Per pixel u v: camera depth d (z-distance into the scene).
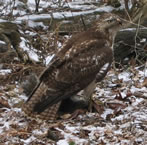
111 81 15.10
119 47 16.45
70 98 13.34
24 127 11.99
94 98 13.80
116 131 11.98
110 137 11.64
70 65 12.40
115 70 15.96
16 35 16.28
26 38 17.16
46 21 18.91
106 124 12.34
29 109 12.00
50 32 18.06
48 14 19.31
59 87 12.19
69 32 17.83
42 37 17.50
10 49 15.95
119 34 16.44
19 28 17.84
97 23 13.28
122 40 16.47
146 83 14.94
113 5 20.09
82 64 12.52
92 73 12.68
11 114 12.62
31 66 14.94
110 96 14.13
